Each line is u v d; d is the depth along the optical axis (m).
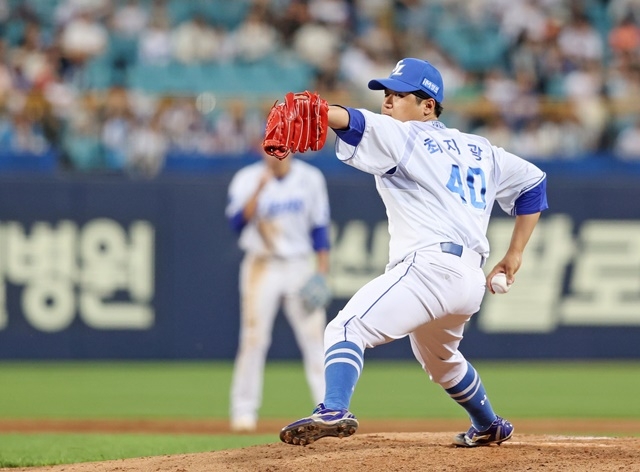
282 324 47.78
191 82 55.03
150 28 56.22
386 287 16.11
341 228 47.06
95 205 46.47
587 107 50.16
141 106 47.78
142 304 46.69
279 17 57.81
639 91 56.72
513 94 55.50
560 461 16.78
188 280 46.78
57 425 32.31
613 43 58.88
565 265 48.09
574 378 44.09
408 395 40.03
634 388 41.28
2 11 56.44
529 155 49.31
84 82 54.16
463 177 16.64
